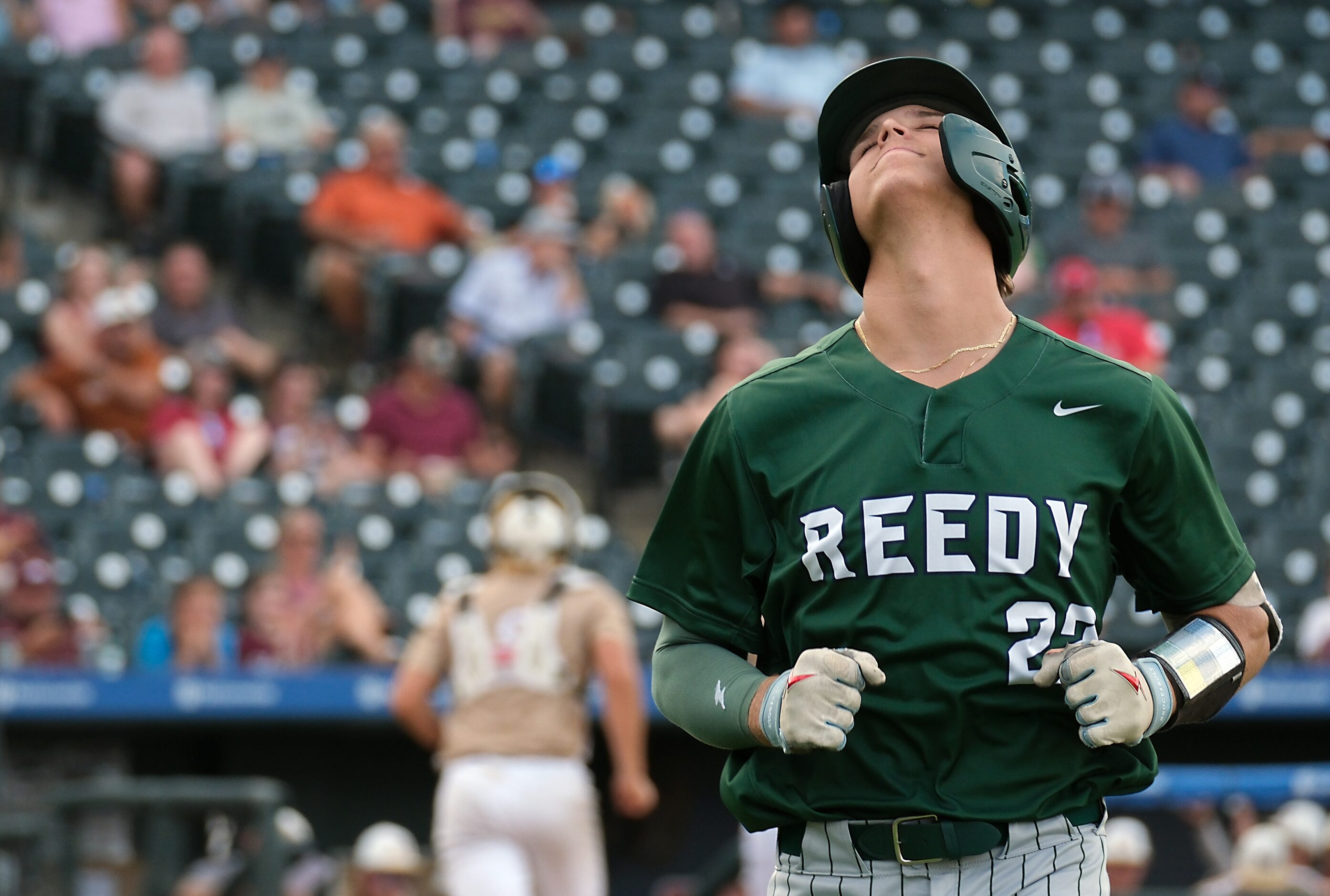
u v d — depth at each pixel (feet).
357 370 131.54
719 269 129.18
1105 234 136.56
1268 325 130.62
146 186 141.79
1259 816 90.38
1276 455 116.37
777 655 26.63
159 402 114.32
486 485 109.19
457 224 137.69
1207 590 25.68
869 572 24.50
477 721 64.69
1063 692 24.40
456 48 161.99
